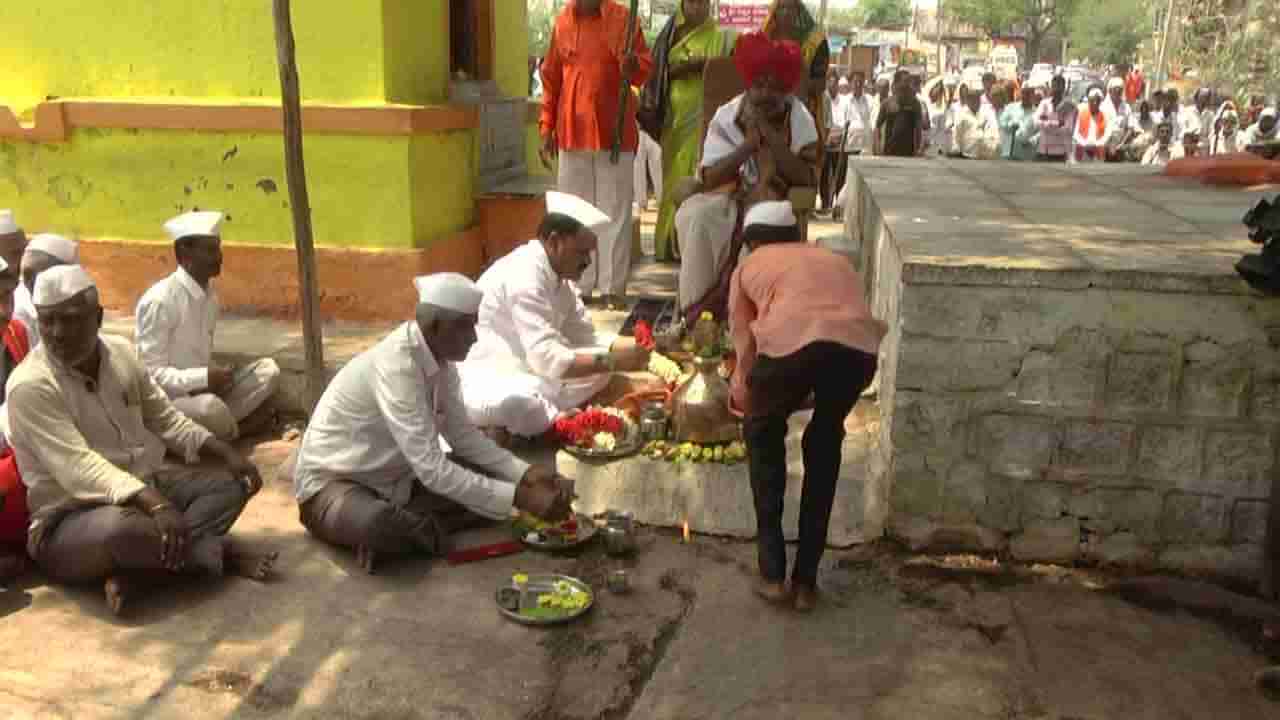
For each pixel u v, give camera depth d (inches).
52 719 124.6
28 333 193.6
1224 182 271.4
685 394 195.3
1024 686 135.0
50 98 266.1
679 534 177.5
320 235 256.1
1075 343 159.2
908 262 160.4
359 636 144.3
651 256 338.3
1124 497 163.6
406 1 257.3
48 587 155.7
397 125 244.8
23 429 147.6
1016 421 163.8
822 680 135.6
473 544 171.9
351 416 165.6
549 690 132.6
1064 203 230.8
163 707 127.8
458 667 137.2
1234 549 162.1
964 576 164.2
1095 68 1920.5
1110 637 147.3
